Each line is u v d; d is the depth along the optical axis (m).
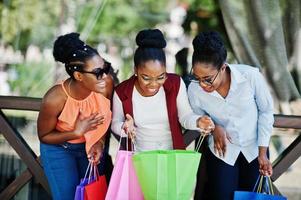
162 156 4.81
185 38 7.64
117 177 5.04
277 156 7.02
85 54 5.09
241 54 7.23
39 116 5.32
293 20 7.12
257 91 5.29
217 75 4.99
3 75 7.64
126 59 7.89
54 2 7.78
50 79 7.64
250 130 5.40
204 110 5.43
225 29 7.38
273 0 7.12
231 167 5.50
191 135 6.46
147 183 4.84
